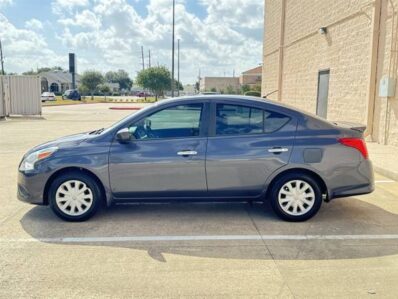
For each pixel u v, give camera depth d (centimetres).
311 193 488
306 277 345
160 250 403
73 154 481
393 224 482
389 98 1025
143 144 482
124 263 372
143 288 325
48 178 482
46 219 500
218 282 336
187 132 487
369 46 1101
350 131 493
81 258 383
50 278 342
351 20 1219
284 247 411
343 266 367
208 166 478
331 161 482
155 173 480
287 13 2038
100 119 2228
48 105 3991
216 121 488
